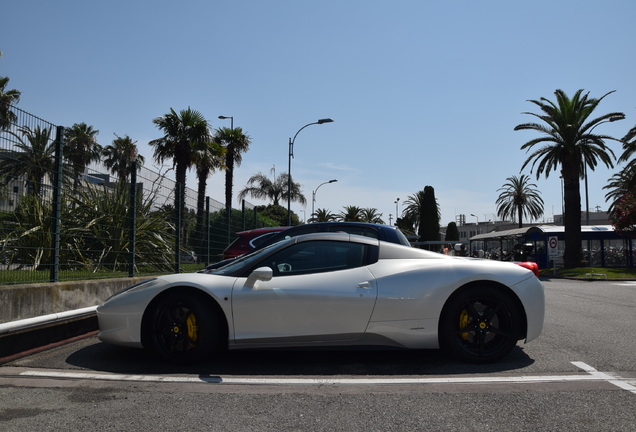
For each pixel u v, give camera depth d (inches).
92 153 329.4
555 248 1091.9
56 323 226.8
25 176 256.7
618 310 359.3
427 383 158.9
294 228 309.3
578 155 1189.1
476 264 191.0
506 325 186.9
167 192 437.1
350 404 137.6
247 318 180.4
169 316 185.3
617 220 1224.2
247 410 132.6
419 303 182.2
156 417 127.1
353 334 181.3
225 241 579.2
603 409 133.0
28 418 126.2
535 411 131.6
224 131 1439.5
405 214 3223.4
